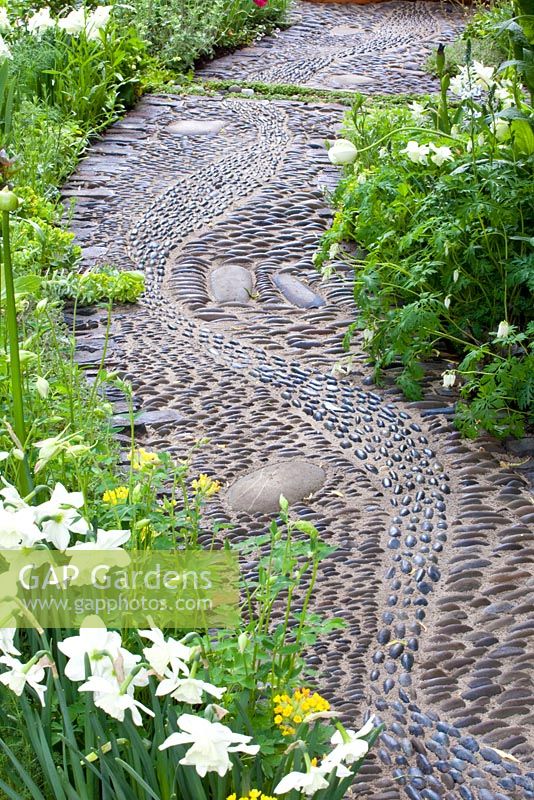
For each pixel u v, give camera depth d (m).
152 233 6.18
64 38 8.14
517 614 3.19
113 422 4.21
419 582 3.34
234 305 5.38
